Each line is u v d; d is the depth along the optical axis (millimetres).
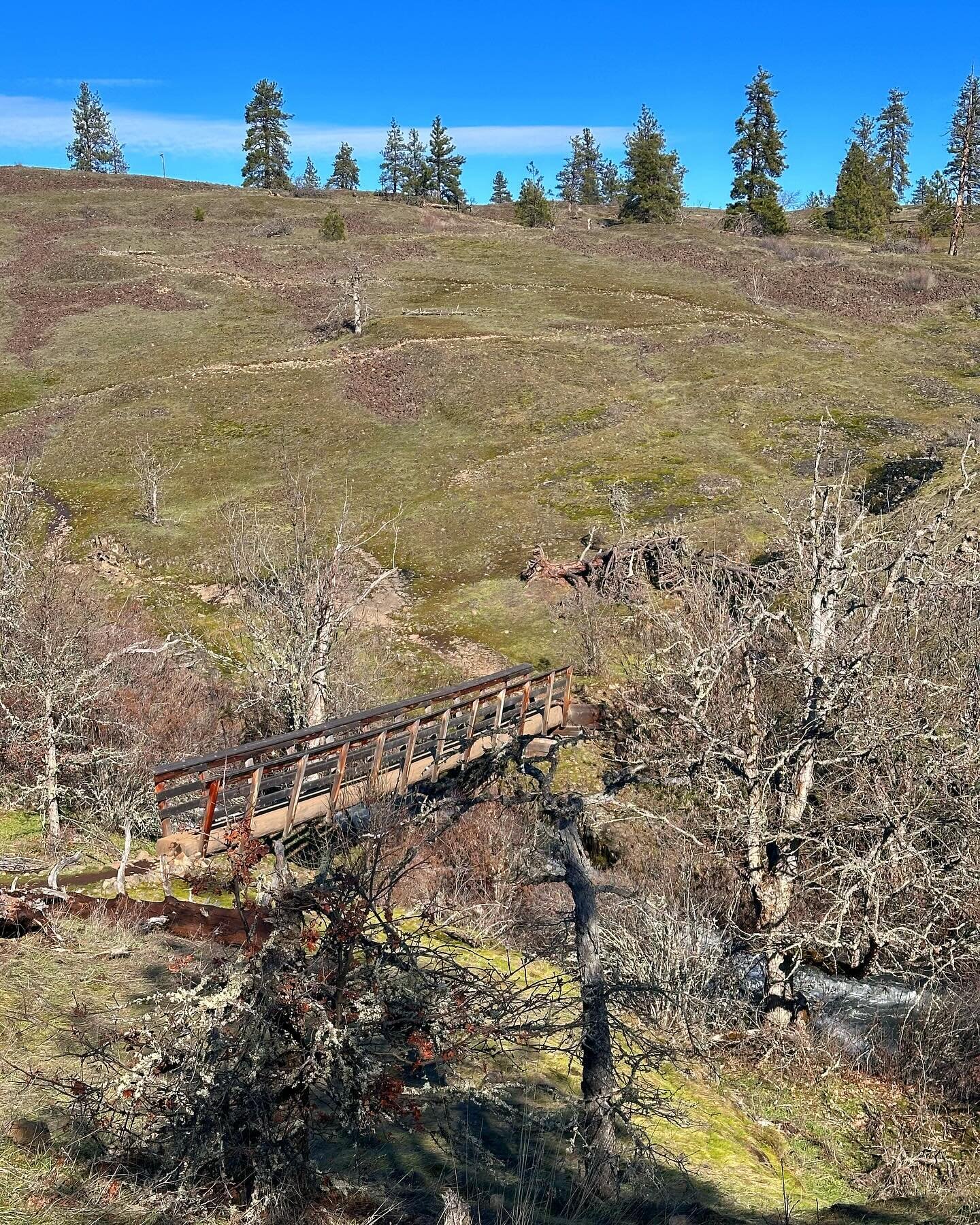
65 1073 8367
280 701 22250
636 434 51125
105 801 19891
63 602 28875
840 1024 16859
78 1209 6406
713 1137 11820
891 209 132875
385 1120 7984
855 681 17656
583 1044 9195
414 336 67562
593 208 164625
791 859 17422
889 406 53062
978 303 79000
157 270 87812
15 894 12203
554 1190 8562
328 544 40750
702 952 16625
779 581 23703
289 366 63156
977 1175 12383
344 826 13984
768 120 113438
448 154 151750
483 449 51656
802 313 76562
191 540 41844
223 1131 6773
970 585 19188
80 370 66062
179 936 12445
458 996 7938
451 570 39562
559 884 17750
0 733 20562
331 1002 7109
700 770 18562
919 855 16234
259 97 138500
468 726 20375
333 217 102250
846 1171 12414
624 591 33688
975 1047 15328
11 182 131250
